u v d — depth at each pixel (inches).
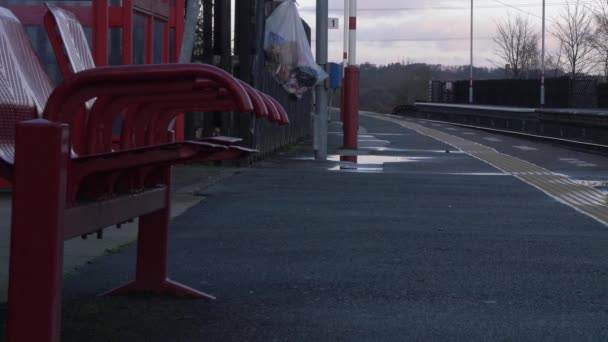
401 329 218.8
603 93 2581.2
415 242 355.9
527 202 518.3
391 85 4446.4
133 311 230.1
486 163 865.5
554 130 1605.6
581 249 344.8
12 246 150.9
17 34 227.9
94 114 200.5
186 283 269.9
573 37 3122.5
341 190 567.8
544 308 243.6
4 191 514.6
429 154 1004.6
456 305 245.8
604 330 220.7
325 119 887.1
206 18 760.3
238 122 755.4
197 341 204.5
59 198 151.3
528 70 3774.6
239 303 243.8
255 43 753.6
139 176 210.5
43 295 151.0
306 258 316.5
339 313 234.4
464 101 3235.7
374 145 1171.9
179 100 205.5
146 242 245.1
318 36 886.4
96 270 288.7
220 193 537.6
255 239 359.3
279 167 762.2
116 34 584.4
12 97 197.3
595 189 607.2
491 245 351.3
